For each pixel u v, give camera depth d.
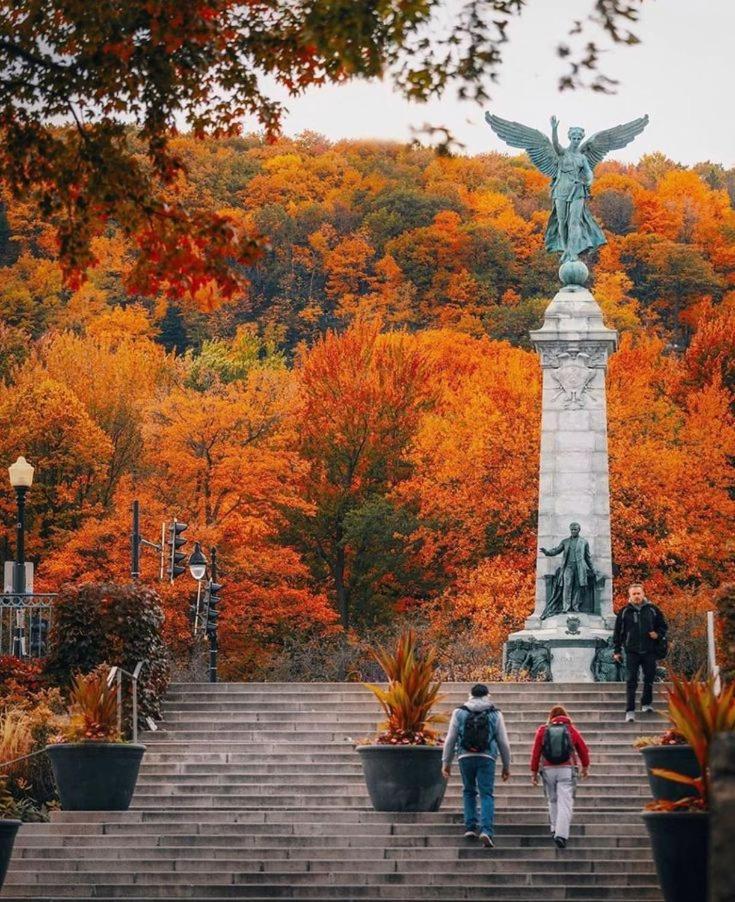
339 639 61.22
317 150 111.38
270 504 65.56
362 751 24.25
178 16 17.17
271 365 85.31
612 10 16.86
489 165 110.94
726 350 74.19
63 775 24.84
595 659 40.25
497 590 60.44
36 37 17.97
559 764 22.03
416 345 77.25
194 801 26.69
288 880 21.59
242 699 32.22
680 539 60.19
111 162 17.97
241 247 17.91
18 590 36.53
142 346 83.62
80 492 65.38
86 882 21.88
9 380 73.88
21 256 91.56
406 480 70.31
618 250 99.69
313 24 16.86
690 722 18.27
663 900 20.08
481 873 21.44
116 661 31.00
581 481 43.25
